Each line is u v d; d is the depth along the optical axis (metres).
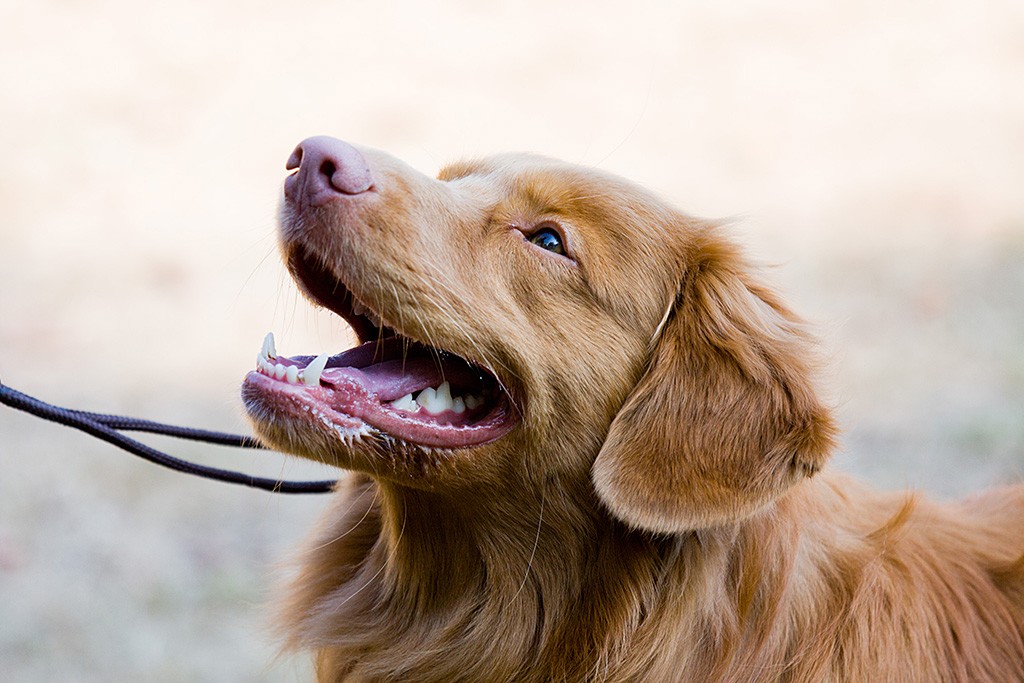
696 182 19.80
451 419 5.10
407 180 5.06
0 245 16.83
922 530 5.39
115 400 11.66
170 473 10.46
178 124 22.27
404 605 5.34
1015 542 5.56
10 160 20.41
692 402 5.00
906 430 10.65
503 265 5.09
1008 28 28.41
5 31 27.16
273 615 5.77
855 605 4.97
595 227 5.19
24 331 13.66
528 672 5.17
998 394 11.32
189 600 8.70
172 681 7.86
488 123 22.09
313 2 30.12
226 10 29.20
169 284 15.41
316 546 5.71
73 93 23.70
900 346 12.74
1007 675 5.11
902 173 20.14
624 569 5.02
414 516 5.11
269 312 14.38
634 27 28.94
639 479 4.86
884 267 15.60
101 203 18.64
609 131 22.11
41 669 7.89
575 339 5.07
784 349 5.06
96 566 9.04
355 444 4.72
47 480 10.16
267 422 4.65
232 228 17.52
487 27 28.70
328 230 4.84
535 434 5.00
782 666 4.91
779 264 5.70
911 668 4.96
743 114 23.53
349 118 22.28
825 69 26.05
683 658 4.93
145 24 28.02
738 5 30.70
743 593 4.95
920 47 27.59
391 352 5.29
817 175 20.17
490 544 5.14
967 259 15.75
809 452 4.76
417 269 4.89
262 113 22.72
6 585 8.71
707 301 5.10
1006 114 23.16
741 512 4.75
